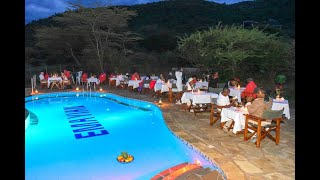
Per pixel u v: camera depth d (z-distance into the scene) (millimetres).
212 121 8570
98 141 7926
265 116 6281
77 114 11883
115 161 6320
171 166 5980
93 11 25219
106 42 27125
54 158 6543
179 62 27703
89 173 5672
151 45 37156
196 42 17219
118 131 9031
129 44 35375
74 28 26281
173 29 43344
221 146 6488
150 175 5559
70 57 30750
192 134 7547
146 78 17203
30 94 16156
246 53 15922
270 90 13680
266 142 6789
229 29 17547
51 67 28656
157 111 11977
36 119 10891
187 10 50750
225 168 5176
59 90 18188
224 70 16375
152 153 6875
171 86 13547
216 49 16234
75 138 8227
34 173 5688
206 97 10148
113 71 25406
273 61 15898
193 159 6367
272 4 45406
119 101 15430
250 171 5027
